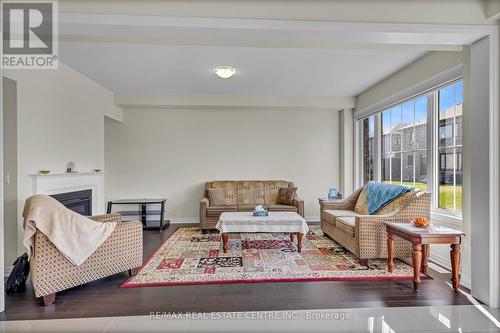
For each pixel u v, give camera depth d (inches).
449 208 126.9
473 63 93.2
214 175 224.1
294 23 84.4
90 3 80.5
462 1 87.2
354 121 218.2
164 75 162.4
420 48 107.3
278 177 227.9
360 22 85.5
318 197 229.3
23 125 115.3
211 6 83.1
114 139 218.7
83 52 128.9
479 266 91.9
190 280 107.6
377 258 132.0
